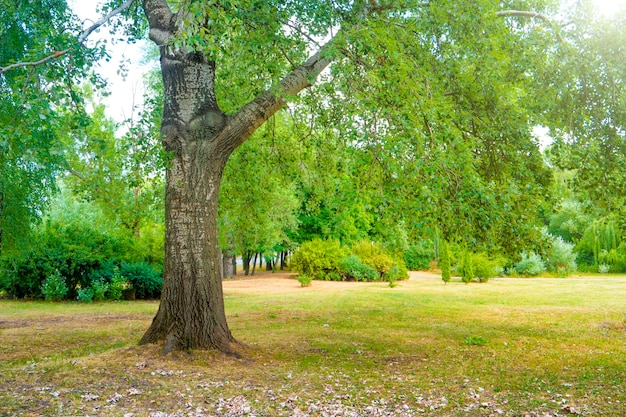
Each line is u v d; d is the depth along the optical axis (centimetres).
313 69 794
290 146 1227
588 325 1130
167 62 744
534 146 867
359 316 1296
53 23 937
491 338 956
